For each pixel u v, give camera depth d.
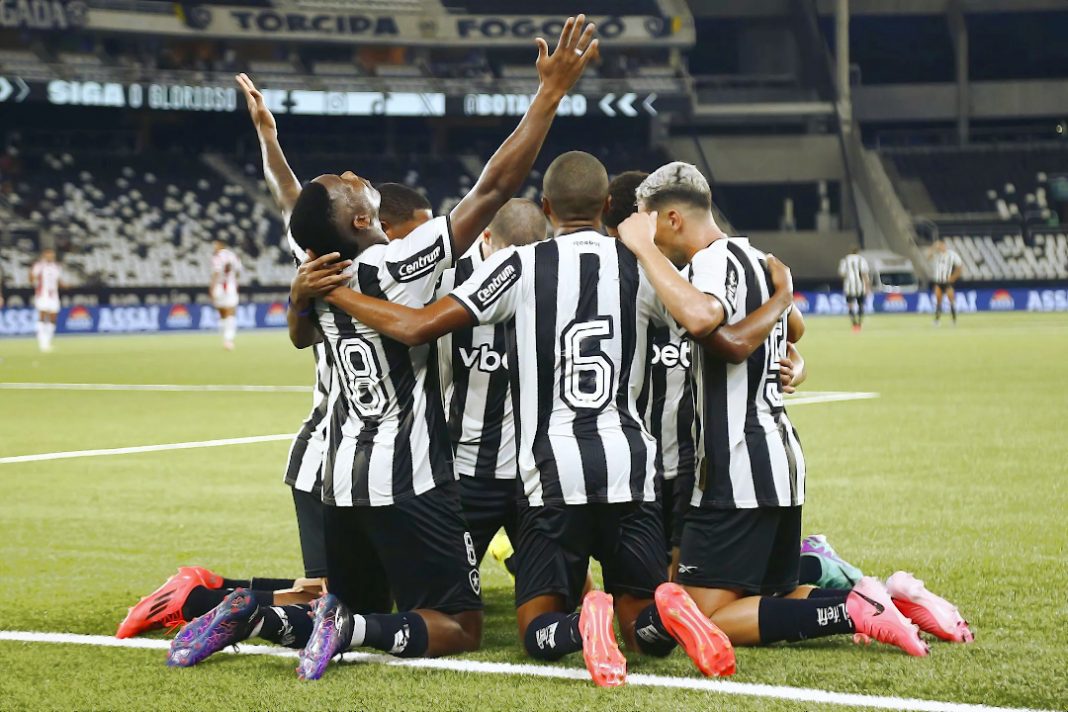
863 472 11.05
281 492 10.42
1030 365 24.41
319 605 5.22
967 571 7.05
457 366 6.07
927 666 5.15
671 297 5.28
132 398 19.83
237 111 62.50
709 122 68.81
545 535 5.47
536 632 5.31
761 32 69.25
